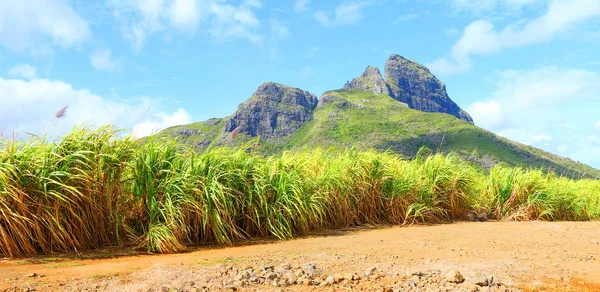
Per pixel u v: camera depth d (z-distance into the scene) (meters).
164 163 5.87
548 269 3.79
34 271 3.83
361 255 4.56
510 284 3.26
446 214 8.93
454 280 3.27
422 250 4.95
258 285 3.28
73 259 4.55
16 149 4.99
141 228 5.59
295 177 7.04
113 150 5.46
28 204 4.80
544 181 10.17
